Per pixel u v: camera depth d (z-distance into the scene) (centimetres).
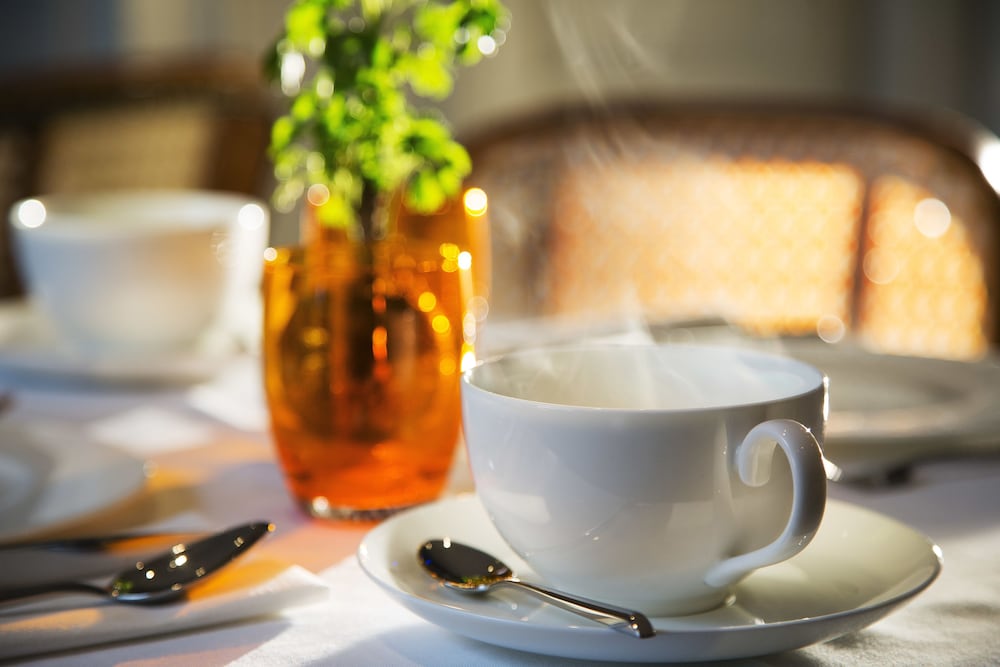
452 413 65
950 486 67
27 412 82
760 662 51
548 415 52
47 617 53
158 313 91
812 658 51
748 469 51
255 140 158
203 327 93
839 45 302
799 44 299
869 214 145
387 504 64
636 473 51
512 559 57
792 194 151
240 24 260
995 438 70
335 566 59
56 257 89
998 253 131
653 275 152
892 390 81
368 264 64
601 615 51
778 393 56
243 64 170
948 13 303
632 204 152
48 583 55
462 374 55
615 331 87
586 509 52
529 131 149
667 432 51
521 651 52
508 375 57
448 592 53
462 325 66
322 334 63
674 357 58
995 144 140
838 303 147
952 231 136
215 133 162
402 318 64
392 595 52
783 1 294
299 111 67
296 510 66
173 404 84
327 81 67
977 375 81
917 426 71
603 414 51
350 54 66
